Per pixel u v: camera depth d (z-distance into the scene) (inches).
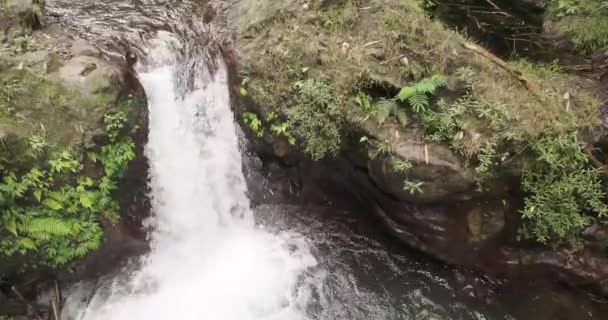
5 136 202.2
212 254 255.3
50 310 215.5
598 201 215.9
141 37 265.1
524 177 218.4
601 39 245.1
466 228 231.5
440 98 221.3
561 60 252.7
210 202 259.6
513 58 259.1
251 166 266.2
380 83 224.2
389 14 237.1
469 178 213.8
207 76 255.6
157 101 243.6
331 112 227.0
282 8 250.8
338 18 243.3
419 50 228.4
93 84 218.7
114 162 222.2
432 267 245.4
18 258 212.1
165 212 249.6
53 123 213.2
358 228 265.0
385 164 219.9
